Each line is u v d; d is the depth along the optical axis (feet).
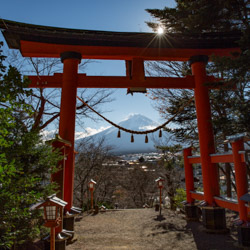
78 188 62.90
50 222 12.67
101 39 24.38
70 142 20.58
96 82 24.38
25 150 10.37
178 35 25.44
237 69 18.54
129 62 26.53
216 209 20.86
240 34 26.00
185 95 39.65
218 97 20.67
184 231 21.98
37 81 23.98
